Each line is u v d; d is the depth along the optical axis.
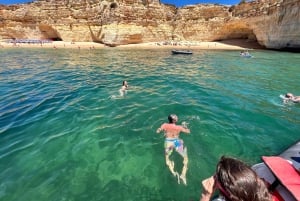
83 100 8.50
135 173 4.08
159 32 53.16
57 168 4.21
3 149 4.88
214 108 7.59
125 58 25.27
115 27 47.66
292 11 31.56
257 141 5.29
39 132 5.74
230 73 14.81
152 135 5.61
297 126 6.14
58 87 10.70
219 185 1.73
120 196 3.50
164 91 9.92
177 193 3.56
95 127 6.08
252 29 43.06
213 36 52.41
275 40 36.62
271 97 8.95
